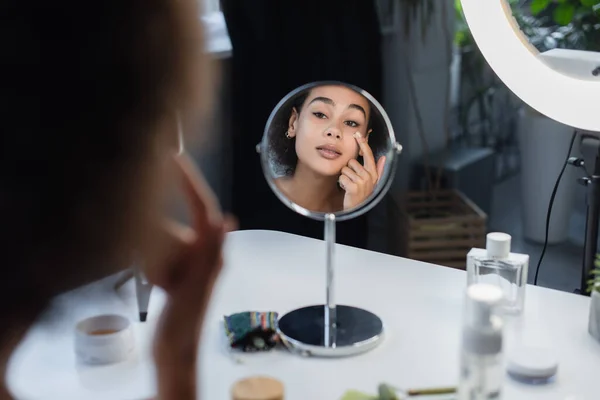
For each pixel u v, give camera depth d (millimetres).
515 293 714
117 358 630
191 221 465
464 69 1603
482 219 1422
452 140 1644
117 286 333
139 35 289
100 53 284
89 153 289
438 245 1426
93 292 319
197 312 461
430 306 736
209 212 462
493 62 766
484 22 756
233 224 491
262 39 1196
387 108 1480
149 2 289
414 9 1482
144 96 295
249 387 554
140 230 313
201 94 315
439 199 1551
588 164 817
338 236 1354
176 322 459
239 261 839
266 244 889
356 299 750
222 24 1134
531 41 749
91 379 605
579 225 1463
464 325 552
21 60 276
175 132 315
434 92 1581
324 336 664
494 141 1651
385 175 688
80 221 293
